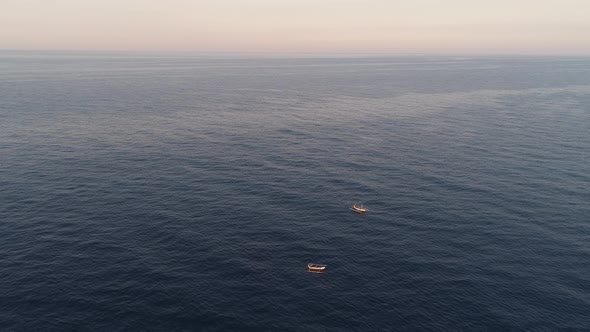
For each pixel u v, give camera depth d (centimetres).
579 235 6334
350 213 7056
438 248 6012
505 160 9756
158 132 11988
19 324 4388
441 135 12138
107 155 9694
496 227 6575
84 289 4947
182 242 6019
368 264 5616
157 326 4416
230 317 4575
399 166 9394
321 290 5075
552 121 13988
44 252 5662
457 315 4681
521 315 4684
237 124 13400
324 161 9719
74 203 7131
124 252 5722
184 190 7825
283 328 4450
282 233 6362
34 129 11731
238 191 7862
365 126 13412
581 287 5169
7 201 7112
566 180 8469
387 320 4600
